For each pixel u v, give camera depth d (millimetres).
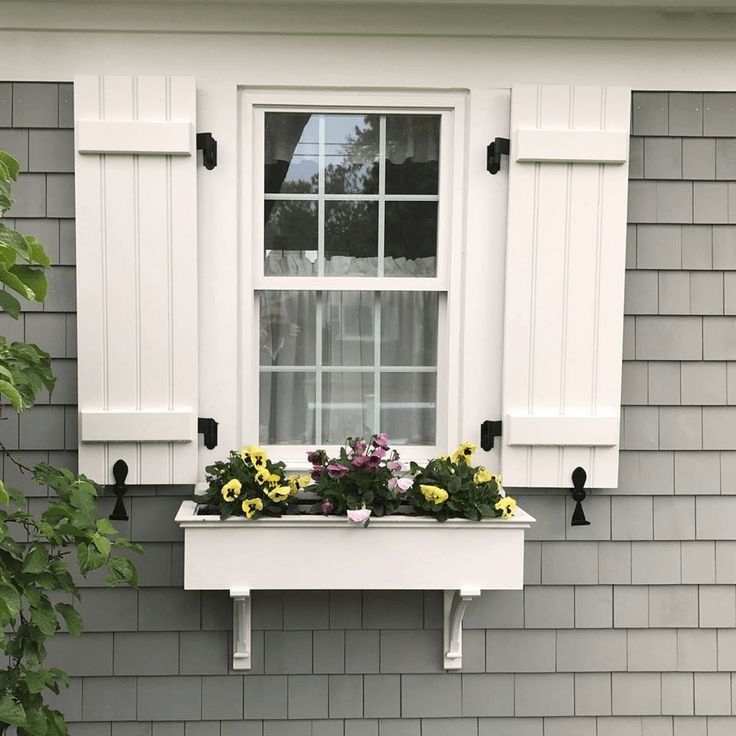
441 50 2533
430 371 2662
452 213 2576
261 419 2646
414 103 2559
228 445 2539
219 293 2525
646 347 2594
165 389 2475
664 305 2588
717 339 2598
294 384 2652
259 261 2586
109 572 1993
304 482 2383
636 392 2600
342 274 2623
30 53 2467
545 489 2604
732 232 2588
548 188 2504
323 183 2609
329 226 2619
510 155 2510
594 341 2527
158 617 2553
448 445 2600
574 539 2611
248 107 2539
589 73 2557
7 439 2502
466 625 2611
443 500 2299
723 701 2645
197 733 2568
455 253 2582
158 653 2559
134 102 2434
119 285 2453
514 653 2619
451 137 2584
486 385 2576
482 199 2551
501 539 2348
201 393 2533
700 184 2580
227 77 2504
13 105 2469
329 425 2656
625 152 2492
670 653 2633
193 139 2447
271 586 2311
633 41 2555
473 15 2521
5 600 1688
